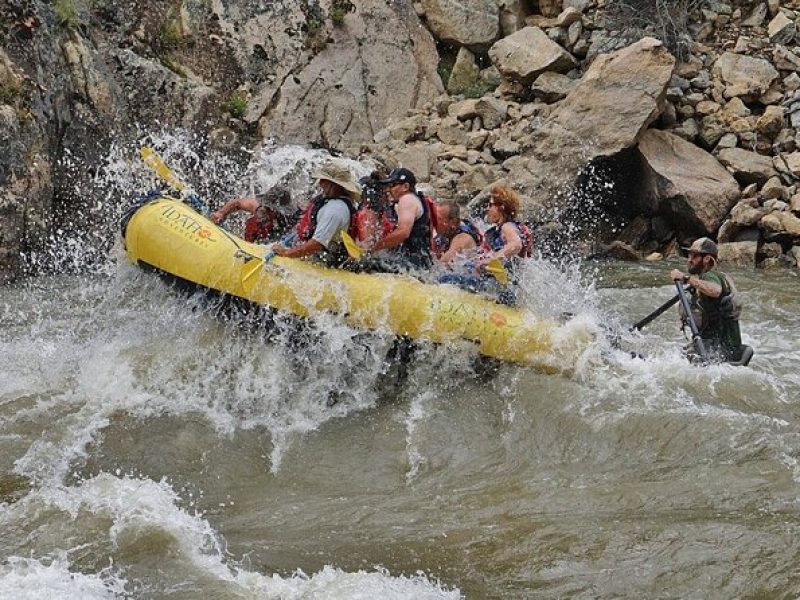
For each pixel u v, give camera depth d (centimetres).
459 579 1045
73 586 997
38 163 2328
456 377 1520
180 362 1527
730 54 2927
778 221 2477
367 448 1372
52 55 2464
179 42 2878
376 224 1534
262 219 1655
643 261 2566
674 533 1105
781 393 1450
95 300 2058
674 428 1332
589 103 2722
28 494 1202
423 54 3209
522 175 2705
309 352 1506
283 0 3067
